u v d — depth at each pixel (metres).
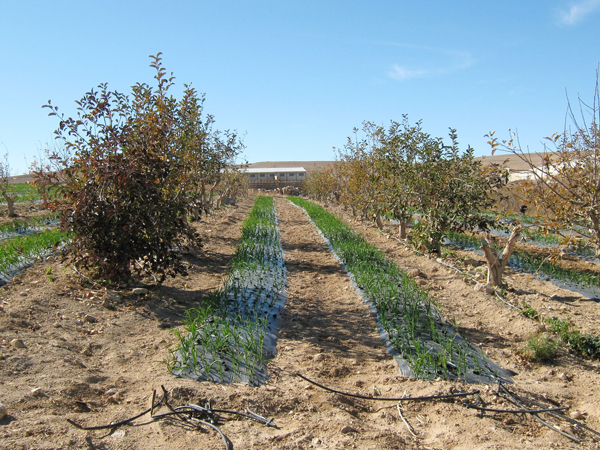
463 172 11.71
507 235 16.78
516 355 6.26
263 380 5.37
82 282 8.51
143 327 7.03
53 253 10.55
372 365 6.07
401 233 15.89
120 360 5.76
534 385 5.32
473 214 11.87
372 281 9.32
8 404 4.18
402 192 13.11
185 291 9.21
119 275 8.51
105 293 8.06
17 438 3.62
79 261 8.48
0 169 18.34
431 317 7.16
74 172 8.37
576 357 6.13
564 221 7.98
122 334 6.68
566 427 4.34
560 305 8.44
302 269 12.04
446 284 10.07
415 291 8.82
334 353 6.45
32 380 4.79
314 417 4.53
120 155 8.05
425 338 6.70
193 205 11.60
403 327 7.04
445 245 15.29
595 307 8.40
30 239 11.36
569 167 7.93
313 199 45.25
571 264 12.32
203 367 5.44
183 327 6.96
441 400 4.92
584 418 4.59
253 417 4.43
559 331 6.74
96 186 8.23
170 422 4.23
